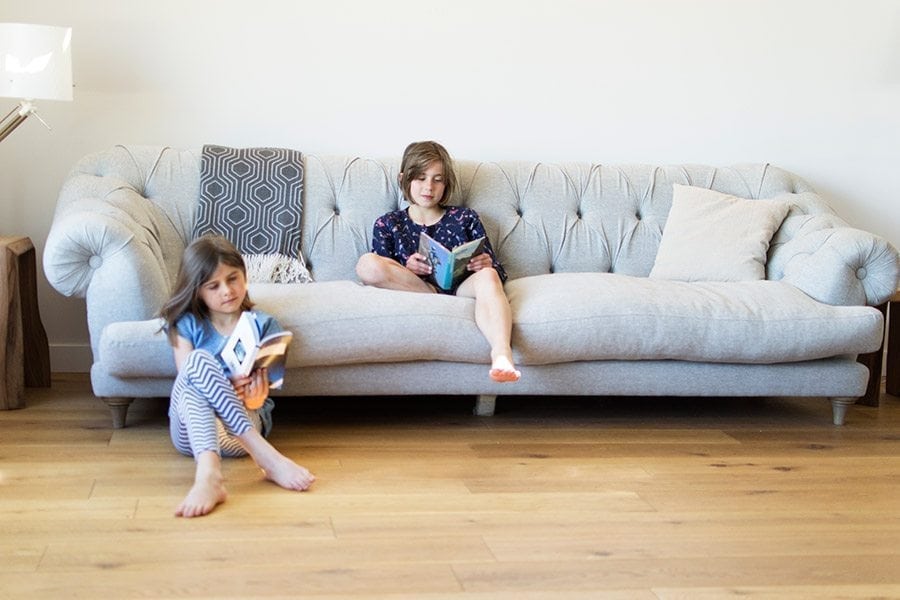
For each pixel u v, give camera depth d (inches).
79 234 106.6
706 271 133.6
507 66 149.0
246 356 95.0
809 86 155.3
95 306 107.7
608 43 150.7
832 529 84.4
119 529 79.4
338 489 91.2
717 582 72.2
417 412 123.0
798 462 105.3
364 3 145.1
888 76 156.3
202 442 87.8
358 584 69.8
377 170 137.7
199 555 74.3
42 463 97.0
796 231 136.1
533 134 150.7
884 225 159.3
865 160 157.6
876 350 120.6
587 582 71.4
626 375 117.4
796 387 120.9
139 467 96.3
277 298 110.3
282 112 145.1
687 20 151.8
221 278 97.0
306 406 125.3
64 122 141.2
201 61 142.7
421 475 96.3
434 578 71.2
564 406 128.6
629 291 117.3
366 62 146.1
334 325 108.6
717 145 154.7
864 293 123.2
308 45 144.6
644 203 142.8
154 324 105.5
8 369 119.3
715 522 85.3
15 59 121.6
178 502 86.3
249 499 87.8
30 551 74.3
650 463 103.0
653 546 79.0
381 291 114.7
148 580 69.5
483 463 101.0
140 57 141.4
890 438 117.2
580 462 102.5
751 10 152.9
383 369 112.7
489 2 147.6
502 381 107.5
